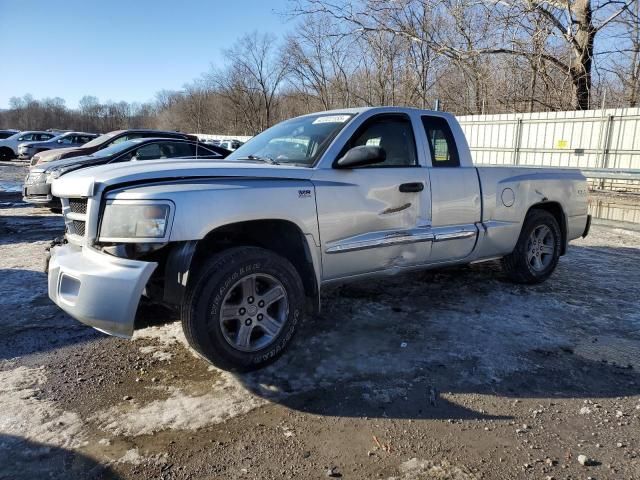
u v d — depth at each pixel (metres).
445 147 4.66
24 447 2.59
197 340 3.09
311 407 3.01
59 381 3.29
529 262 5.40
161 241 2.96
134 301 2.87
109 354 3.71
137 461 2.50
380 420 2.88
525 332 4.16
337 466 2.48
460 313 4.58
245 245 3.42
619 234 9.10
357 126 4.03
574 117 14.48
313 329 4.16
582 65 17.17
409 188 4.17
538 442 2.68
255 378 3.34
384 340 3.95
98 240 3.09
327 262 3.75
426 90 24.92
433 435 2.74
